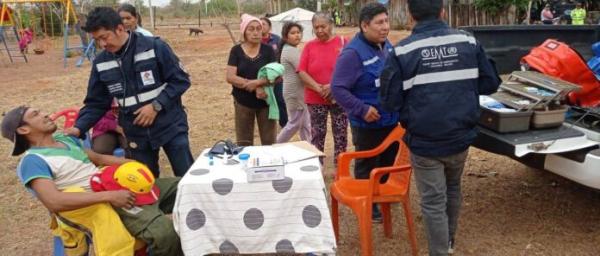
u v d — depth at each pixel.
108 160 3.77
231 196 3.18
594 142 3.66
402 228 4.31
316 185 3.16
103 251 3.20
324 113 5.07
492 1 21.48
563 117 3.72
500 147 3.66
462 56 3.12
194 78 12.17
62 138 3.56
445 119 3.13
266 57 5.05
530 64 4.22
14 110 3.35
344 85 3.91
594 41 5.32
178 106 4.05
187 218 3.18
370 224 3.57
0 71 16.61
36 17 29.03
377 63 3.95
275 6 36.50
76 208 3.17
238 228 3.21
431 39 3.11
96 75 3.88
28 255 4.17
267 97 4.98
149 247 3.31
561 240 4.00
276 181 3.16
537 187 4.98
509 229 4.20
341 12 33.00
